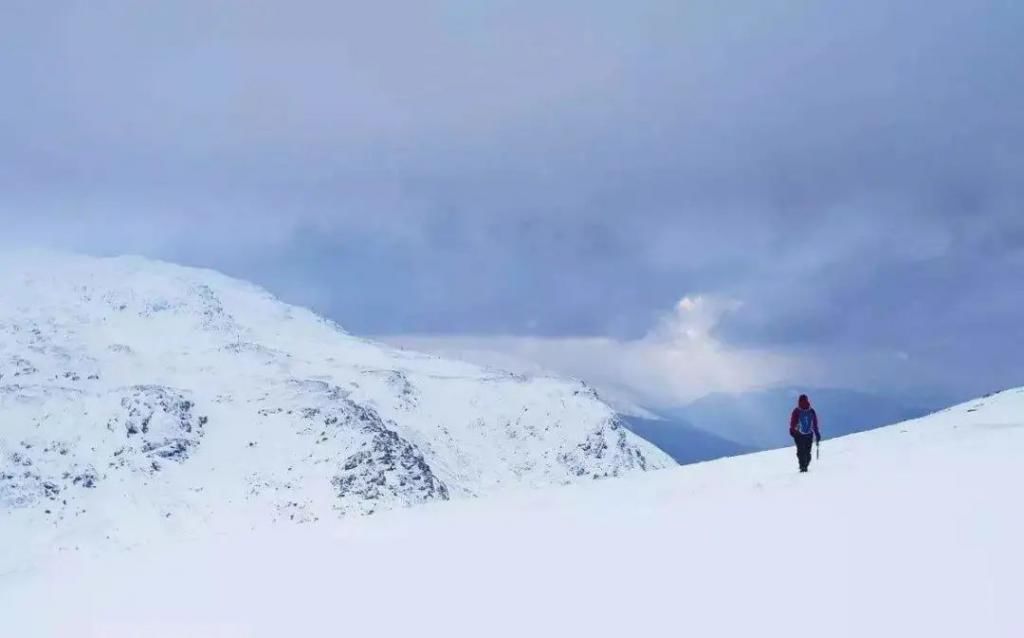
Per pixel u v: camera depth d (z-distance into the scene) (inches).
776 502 625.3
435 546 608.4
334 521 904.9
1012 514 451.5
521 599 399.2
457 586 446.6
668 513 648.4
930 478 650.2
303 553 640.4
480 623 363.6
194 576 581.0
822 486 695.7
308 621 402.0
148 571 628.7
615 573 432.1
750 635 299.1
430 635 353.1
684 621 328.2
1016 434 1043.3
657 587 388.8
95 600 525.3
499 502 944.9
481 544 593.6
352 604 428.8
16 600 557.6
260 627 400.5
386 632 365.4
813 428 897.5
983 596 308.8
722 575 395.2
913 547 399.9
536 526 669.3
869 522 480.1
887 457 942.4
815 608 321.4
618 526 609.9
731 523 548.4
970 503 501.4
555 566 472.7
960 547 388.5
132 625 436.5
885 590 332.8
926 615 296.0
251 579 539.2
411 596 432.5
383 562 553.9
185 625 424.2
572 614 359.9
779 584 363.6
